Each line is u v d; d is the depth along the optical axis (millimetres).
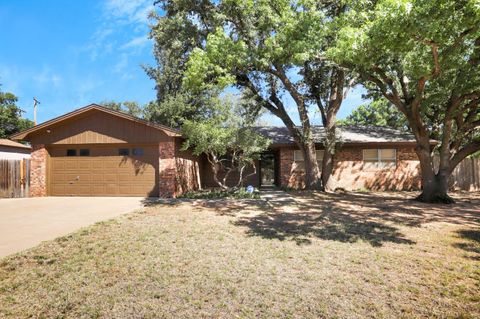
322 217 8883
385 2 6793
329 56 9742
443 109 16109
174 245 6016
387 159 18297
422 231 7191
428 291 4004
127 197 13820
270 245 6023
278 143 17719
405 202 12195
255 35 13625
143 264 4965
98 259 5199
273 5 12922
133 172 14250
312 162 16375
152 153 14211
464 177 18359
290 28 11562
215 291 3996
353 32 7863
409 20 6664
